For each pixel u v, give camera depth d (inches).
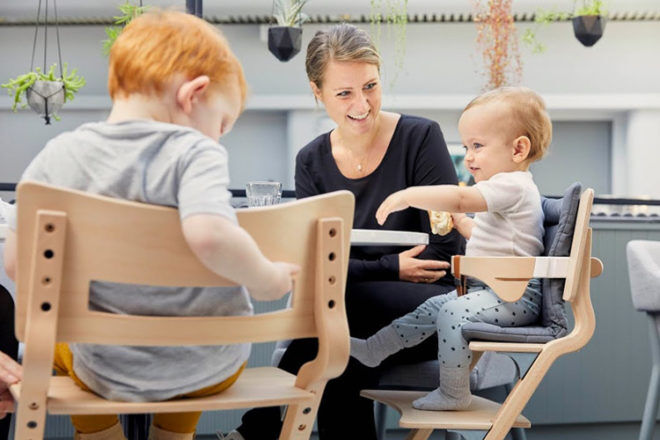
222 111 43.0
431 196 63.5
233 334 40.1
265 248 40.4
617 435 117.5
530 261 58.6
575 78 232.5
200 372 41.3
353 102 73.9
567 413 115.8
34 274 36.1
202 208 36.8
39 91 124.7
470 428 57.9
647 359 117.3
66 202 36.6
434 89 231.3
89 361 40.7
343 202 42.3
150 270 38.0
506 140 70.7
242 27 232.7
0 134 233.0
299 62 233.1
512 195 65.2
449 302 62.6
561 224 59.2
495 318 61.6
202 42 42.0
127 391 40.1
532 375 58.0
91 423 46.6
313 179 78.5
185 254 38.4
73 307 37.4
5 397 51.4
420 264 72.9
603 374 116.5
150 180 38.8
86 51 231.1
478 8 204.2
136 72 41.1
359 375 67.8
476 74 230.4
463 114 73.2
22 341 37.4
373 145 77.2
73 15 228.1
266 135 239.8
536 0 224.2
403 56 208.1
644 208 140.6
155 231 37.9
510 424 58.1
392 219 75.7
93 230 37.1
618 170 239.1
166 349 40.8
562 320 59.7
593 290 116.9
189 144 38.7
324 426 67.7
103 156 39.7
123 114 41.6
